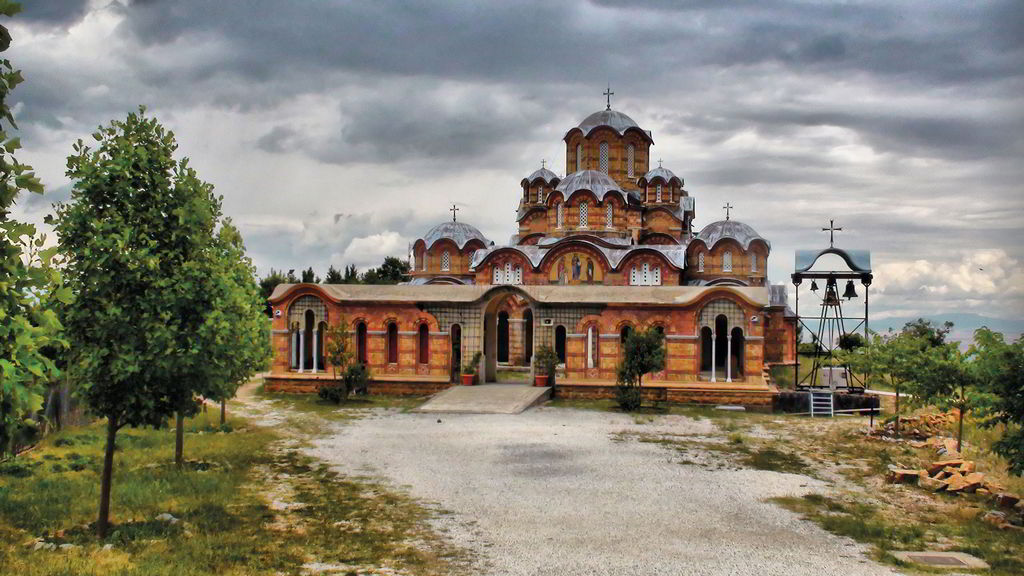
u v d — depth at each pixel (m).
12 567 13.93
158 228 17.45
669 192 62.78
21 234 9.93
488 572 15.06
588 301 42.44
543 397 39.75
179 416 19.19
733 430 32.47
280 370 44.59
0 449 11.60
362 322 44.81
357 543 16.81
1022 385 18.89
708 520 19.08
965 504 20.94
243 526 17.89
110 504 19.09
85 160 17.31
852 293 43.97
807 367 53.69
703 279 57.03
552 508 19.91
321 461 25.36
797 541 17.41
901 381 31.08
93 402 17.11
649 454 26.95
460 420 33.84
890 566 15.59
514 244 65.81
